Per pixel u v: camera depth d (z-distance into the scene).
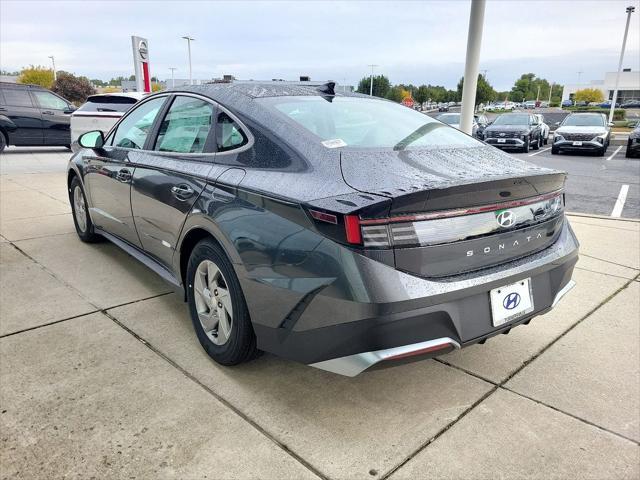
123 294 3.61
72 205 4.91
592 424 2.27
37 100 12.91
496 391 2.52
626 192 8.64
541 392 2.52
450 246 2.02
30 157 12.48
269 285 2.15
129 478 1.89
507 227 2.21
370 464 2.00
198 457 2.01
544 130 21.08
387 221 1.88
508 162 2.56
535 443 2.14
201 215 2.55
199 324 2.79
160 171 3.02
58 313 3.28
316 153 2.25
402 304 1.90
